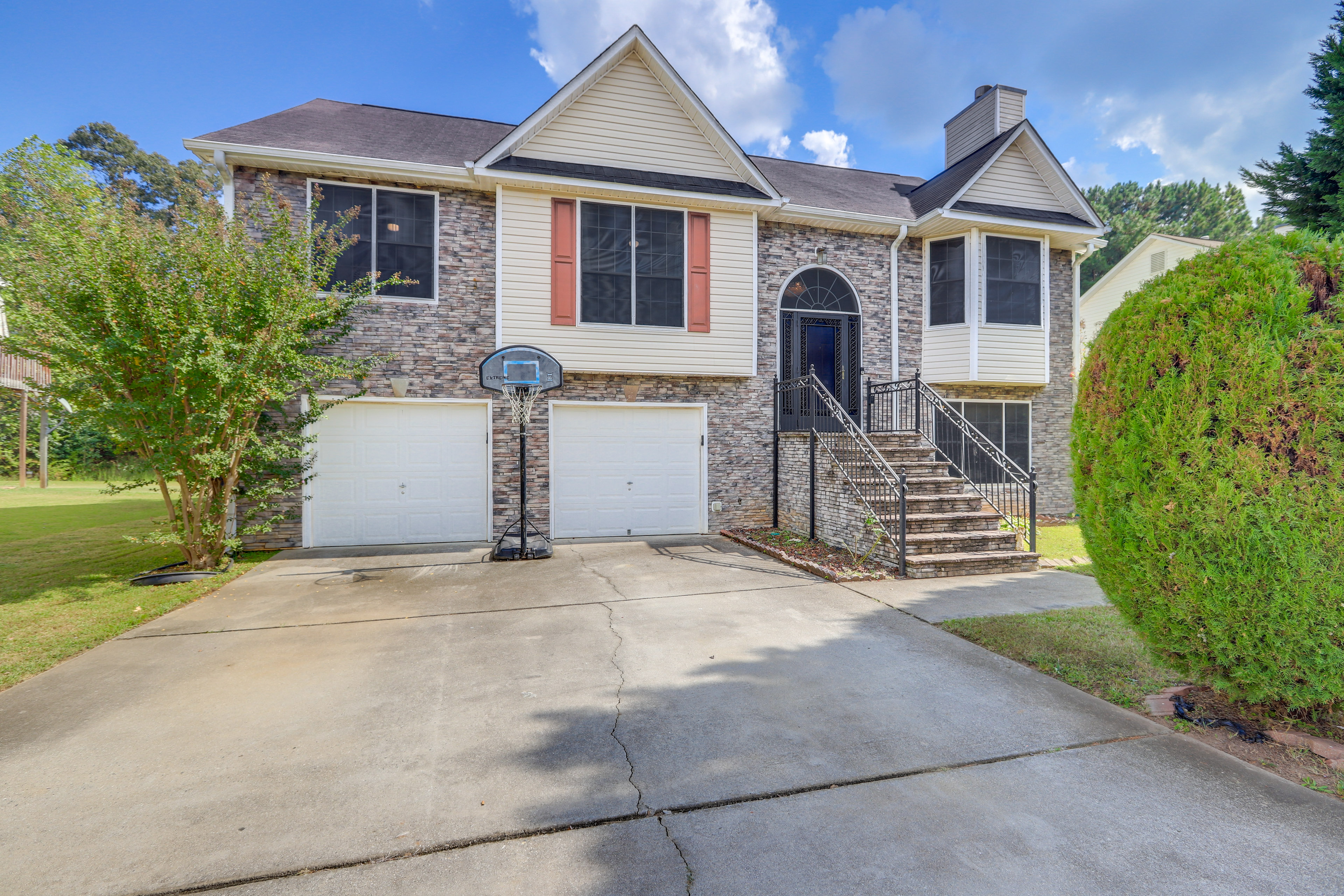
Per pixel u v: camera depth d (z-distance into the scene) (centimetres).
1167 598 318
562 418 951
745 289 990
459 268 904
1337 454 267
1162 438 312
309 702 355
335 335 805
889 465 805
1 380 1592
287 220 725
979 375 1070
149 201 3394
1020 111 1232
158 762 284
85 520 1145
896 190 1305
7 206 647
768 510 1040
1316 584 270
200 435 683
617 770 277
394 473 893
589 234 927
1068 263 1179
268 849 219
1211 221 3494
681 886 199
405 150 906
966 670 407
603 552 847
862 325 1085
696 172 975
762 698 361
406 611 554
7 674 395
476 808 246
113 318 619
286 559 795
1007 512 1084
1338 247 286
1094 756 290
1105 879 202
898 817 239
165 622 519
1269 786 262
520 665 416
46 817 239
